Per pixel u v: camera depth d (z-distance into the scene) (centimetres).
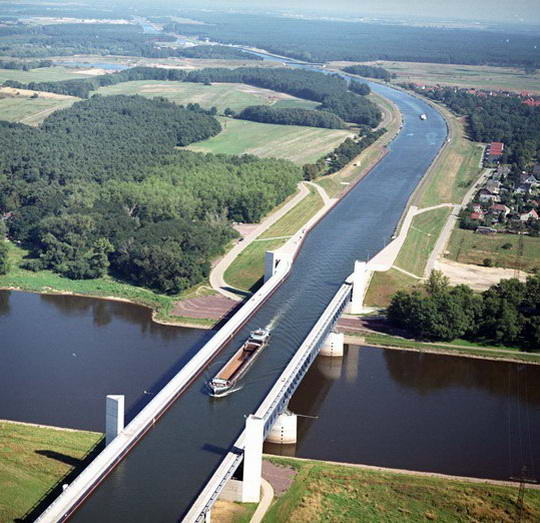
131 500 18275
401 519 19912
